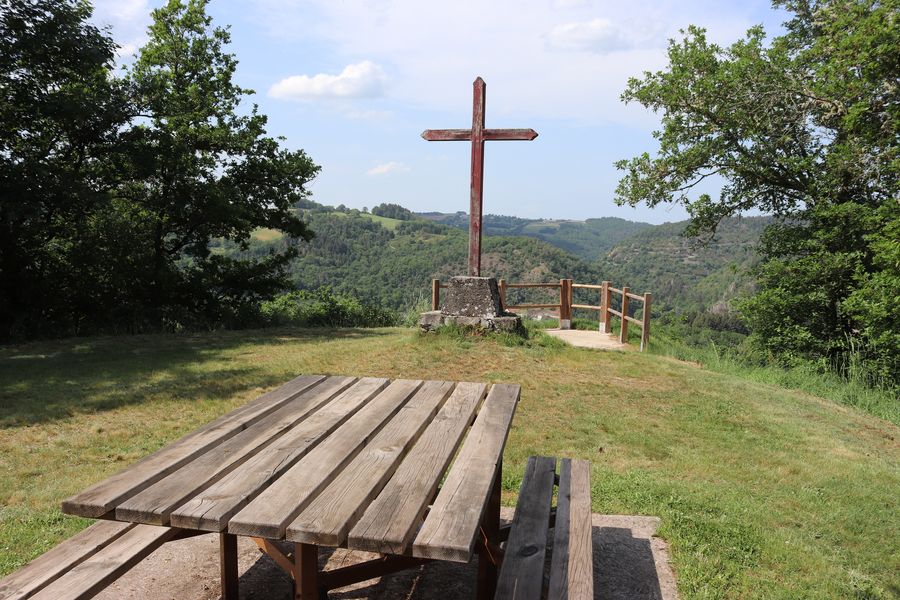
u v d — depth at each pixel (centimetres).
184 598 301
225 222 1806
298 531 185
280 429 282
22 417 625
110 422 616
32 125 1473
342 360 885
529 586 224
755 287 1609
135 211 1811
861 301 1220
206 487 218
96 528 273
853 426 718
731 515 423
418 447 268
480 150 936
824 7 1430
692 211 1639
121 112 1515
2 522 383
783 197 1611
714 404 734
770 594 318
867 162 1308
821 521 433
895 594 335
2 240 1396
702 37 1525
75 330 1441
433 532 190
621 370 855
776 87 1423
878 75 1280
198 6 1836
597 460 540
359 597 311
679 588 319
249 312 1683
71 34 1378
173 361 945
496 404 342
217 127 1806
